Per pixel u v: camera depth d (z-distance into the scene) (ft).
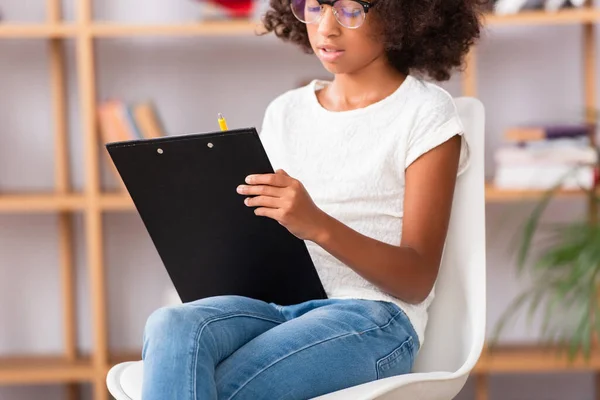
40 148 11.27
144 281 11.45
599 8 10.57
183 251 5.96
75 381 11.23
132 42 11.19
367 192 6.15
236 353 5.29
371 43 6.16
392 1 6.05
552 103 11.23
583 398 11.46
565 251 9.53
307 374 5.29
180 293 6.19
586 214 10.85
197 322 5.12
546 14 10.08
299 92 6.75
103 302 10.55
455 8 6.66
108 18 11.11
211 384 4.94
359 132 6.29
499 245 11.32
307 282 5.88
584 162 10.02
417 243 5.84
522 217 11.28
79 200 10.37
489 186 10.29
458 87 11.12
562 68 11.20
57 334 11.46
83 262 11.43
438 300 6.24
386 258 5.63
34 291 11.42
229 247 5.82
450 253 6.24
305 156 6.42
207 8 10.29
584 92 11.19
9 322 11.44
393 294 5.81
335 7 6.04
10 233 11.35
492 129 11.25
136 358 11.00
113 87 11.21
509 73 11.21
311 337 5.43
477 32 6.79
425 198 5.97
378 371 5.59
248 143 5.28
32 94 11.20
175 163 5.49
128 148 5.51
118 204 10.38
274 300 6.05
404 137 6.14
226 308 5.44
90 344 11.48
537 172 10.08
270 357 5.27
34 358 11.18
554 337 11.10
